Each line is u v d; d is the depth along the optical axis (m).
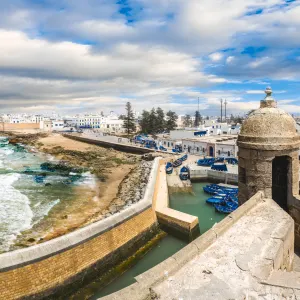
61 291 16.34
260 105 12.33
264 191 11.64
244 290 6.57
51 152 80.38
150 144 81.12
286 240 9.09
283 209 11.54
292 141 11.30
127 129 134.50
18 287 14.61
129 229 22.03
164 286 6.74
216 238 8.91
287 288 6.59
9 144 103.69
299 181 13.06
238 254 8.01
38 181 44.88
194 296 6.39
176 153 63.97
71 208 31.22
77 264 17.30
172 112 134.25
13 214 29.20
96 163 62.84
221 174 43.62
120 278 19.16
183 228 24.81
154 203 28.27
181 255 7.69
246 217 10.30
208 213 31.31
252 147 11.54
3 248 21.09
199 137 72.19
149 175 39.88
